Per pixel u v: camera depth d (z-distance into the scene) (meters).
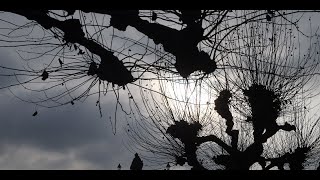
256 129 9.81
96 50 6.33
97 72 6.36
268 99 9.57
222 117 9.98
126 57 6.44
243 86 9.73
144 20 6.54
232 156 9.97
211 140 10.03
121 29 6.34
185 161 10.13
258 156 9.89
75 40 6.16
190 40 6.54
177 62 6.83
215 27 6.32
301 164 10.02
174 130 9.80
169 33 6.60
